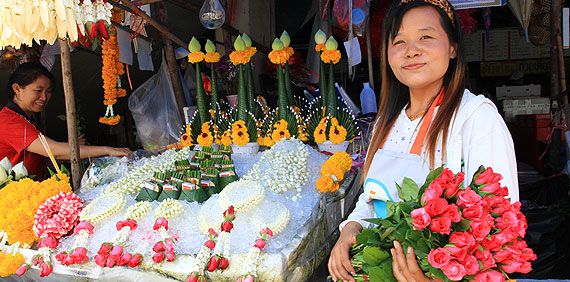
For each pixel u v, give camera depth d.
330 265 1.12
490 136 1.00
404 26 1.08
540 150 3.48
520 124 3.79
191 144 2.54
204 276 1.29
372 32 4.56
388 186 1.12
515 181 1.00
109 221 1.56
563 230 2.41
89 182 1.99
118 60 2.86
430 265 0.84
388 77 1.24
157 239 1.44
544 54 5.56
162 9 3.11
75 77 4.29
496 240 0.83
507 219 0.85
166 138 3.05
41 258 1.47
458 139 1.04
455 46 1.11
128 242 1.45
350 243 1.13
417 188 0.95
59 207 1.55
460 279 0.81
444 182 0.89
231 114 2.54
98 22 1.59
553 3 3.38
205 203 1.56
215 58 2.51
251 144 2.40
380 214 1.17
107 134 4.54
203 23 2.65
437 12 1.08
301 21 4.21
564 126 3.00
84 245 1.47
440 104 1.10
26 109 2.58
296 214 1.54
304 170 1.77
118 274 1.39
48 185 1.69
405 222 0.90
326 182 1.71
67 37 1.88
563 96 3.27
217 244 1.32
